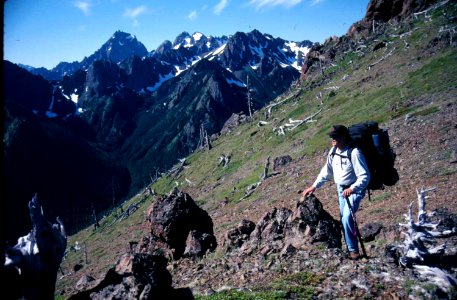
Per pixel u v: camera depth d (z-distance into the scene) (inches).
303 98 4662.9
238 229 481.4
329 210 917.8
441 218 279.4
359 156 230.4
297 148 2650.1
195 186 4013.3
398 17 5191.9
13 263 175.0
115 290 215.9
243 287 261.7
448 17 3686.0
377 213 655.8
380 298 209.6
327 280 242.2
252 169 3019.2
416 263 233.9
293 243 355.6
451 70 2213.3
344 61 5162.4
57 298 386.0
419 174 857.5
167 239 577.9
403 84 2463.1
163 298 217.5
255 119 5575.8
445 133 1169.4
